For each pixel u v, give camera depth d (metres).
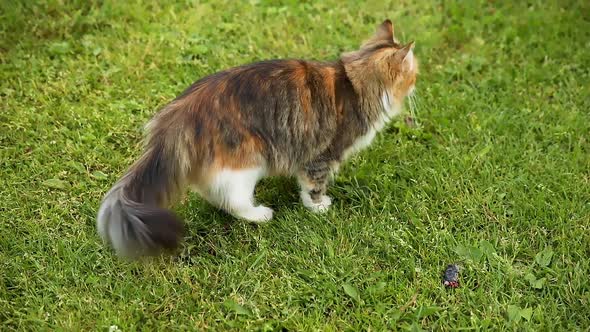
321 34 2.22
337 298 1.67
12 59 2.08
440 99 2.04
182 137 1.64
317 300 1.67
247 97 1.67
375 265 1.73
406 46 1.71
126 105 2.00
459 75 2.11
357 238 1.76
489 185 1.85
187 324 1.64
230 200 1.71
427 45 2.19
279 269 1.72
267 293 1.68
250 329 1.63
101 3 2.28
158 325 1.64
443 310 1.65
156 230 1.57
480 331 1.63
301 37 2.22
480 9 2.30
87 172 1.86
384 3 2.33
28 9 2.21
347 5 2.32
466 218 1.79
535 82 2.08
